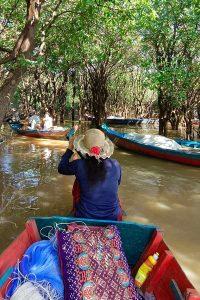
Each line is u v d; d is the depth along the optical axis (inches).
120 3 350.9
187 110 604.7
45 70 747.4
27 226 132.9
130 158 427.5
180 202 267.7
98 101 780.0
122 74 1018.1
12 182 301.6
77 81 929.5
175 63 548.1
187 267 175.2
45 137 551.2
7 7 378.9
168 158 411.5
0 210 233.6
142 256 135.8
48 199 260.5
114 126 880.3
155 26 520.4
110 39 553.3
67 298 107.5
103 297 107.3
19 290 106.2
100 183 152.0
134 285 117.2
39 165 366.9
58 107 885.2
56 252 123.0
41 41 335.9
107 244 123.1
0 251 180.1
